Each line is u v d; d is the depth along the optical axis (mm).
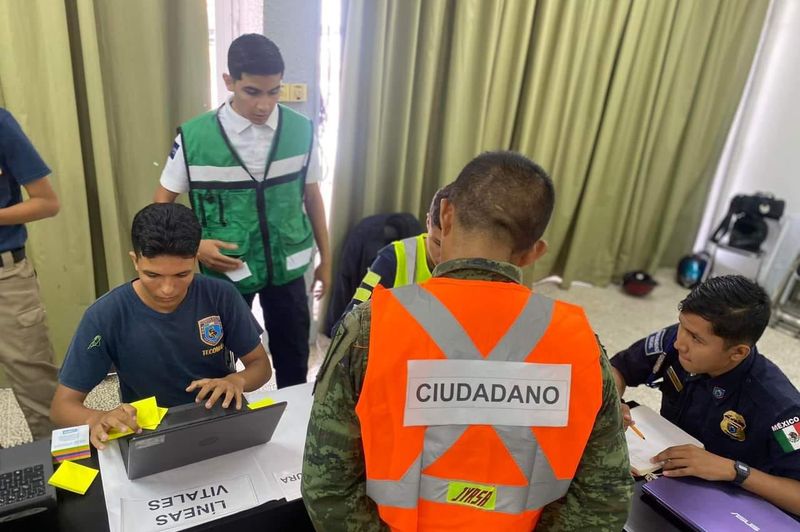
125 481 1063
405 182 2988
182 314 1343
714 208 4383
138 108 2164
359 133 2750
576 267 3840
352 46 2529
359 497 736
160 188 1791
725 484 1206
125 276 2395
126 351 1318
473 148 3047
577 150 3475
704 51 3547
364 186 2812
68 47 1970
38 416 1866
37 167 1614
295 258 1980
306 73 2461
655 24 3338
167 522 992
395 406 681
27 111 1980
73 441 1105
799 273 3484
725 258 3951
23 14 1881
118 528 968
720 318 1243
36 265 2176
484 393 690
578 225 3678
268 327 2135
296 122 1876
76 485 1035
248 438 1158
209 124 1737
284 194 1900
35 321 1769
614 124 3492
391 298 708
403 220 2850
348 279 2814
